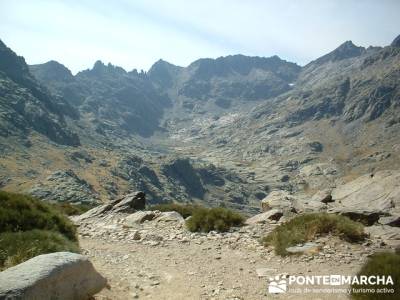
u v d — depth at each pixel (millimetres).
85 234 22984
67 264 9727
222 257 16812
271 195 35594
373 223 23844
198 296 11977
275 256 16406
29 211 16203
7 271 9141
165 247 19125
